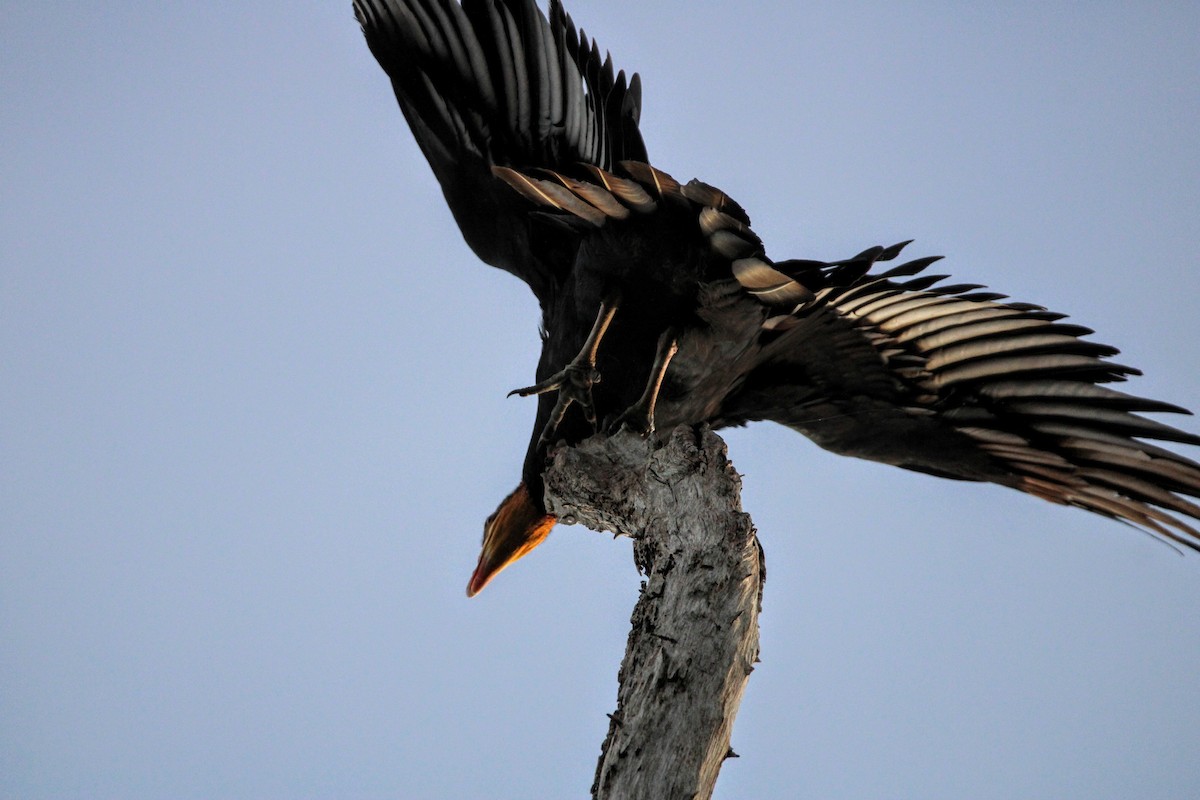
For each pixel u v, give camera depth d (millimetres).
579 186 8992
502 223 11898
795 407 12023
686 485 8758
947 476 12586
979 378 11445
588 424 10742
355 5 11164
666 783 6977
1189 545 11414
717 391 11125
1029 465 11922
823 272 9508
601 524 10547
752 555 8133
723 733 7258
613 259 9844
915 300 10898
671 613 7754
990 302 10867
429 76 11281
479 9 10852
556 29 11062
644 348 10383
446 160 11773
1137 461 11125
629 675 7699
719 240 8602
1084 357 10797
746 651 7648
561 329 11062
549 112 11367
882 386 11797
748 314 9969
